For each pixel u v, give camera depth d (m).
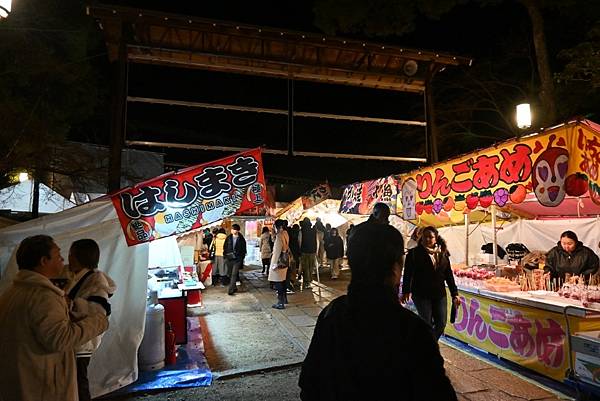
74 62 9.34
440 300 5.33
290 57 9.08
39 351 2.55
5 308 2.60
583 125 4.17
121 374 4.93
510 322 5.51
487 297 5.90
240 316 8.71
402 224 10.96
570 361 4.50
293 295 11.21
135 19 7.61
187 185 5.02
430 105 9.80
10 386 2.48
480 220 9.38
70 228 4.94
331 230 14.32
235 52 8.71
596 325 4.61
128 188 4.90
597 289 5.32
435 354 1.54
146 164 10.62
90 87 10.10
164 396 4.82
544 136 4.54
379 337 1.57
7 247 4.68
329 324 1.73
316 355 1.72
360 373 1.56
